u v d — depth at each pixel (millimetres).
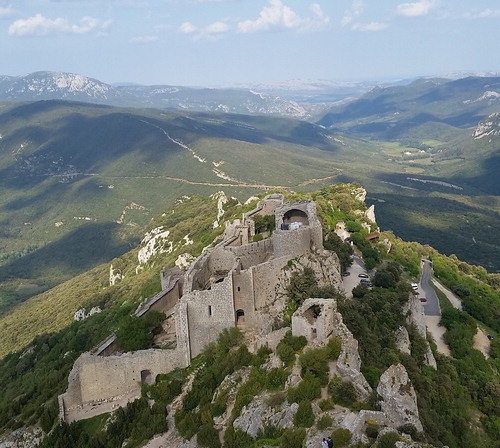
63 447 60688
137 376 66375
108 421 61531
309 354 51125
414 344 77562
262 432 45156
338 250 96000
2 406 85688
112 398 66125
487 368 88000
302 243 75688
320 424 41438
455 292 117750
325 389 47812
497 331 107312
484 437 71062
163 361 65875
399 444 36438
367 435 39375
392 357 63375
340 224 121188
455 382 78875
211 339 66875
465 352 89375
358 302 75812
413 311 85938
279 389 50375
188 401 58594
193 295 65750
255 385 52312
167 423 58906
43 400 77875
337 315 57844
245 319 68625
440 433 57250
